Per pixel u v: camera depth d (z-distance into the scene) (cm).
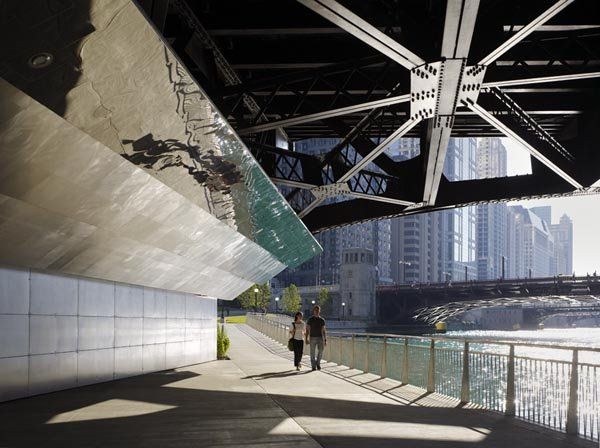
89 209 1264
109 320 1716
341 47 1769
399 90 1589
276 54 1781
